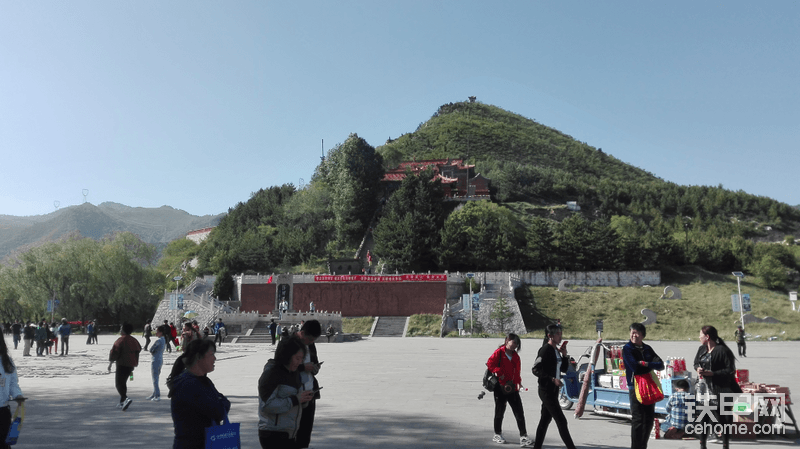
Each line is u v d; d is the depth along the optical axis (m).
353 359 33.06
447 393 18.45
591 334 64.00
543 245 88.06
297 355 7.36
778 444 11.59
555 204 127.62
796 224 129.75
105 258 77.88
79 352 39.84
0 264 80.81
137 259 84.69
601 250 87.19
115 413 14.39
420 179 101.56
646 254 89.38
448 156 180.38
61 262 75.75
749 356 35.00
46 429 12.31
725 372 10.71
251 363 30.45
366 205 109.12
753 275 90.88
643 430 9.51
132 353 15.17
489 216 95.06
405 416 14.12
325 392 18.66
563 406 15.75
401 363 30.22
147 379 22.61
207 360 6.70
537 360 10.36
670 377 13.34
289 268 95.50
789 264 94.50
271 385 7.18
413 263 86.62
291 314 61.31
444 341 54.97
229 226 119.12
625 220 109.50
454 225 91.19
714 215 132.88
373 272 91.25
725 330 64.88
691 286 83.56
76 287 74.88
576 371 15.96
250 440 11.20
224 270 84.69
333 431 12.27
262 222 116.62
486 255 86.75
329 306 76.62
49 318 75.94
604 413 14.29
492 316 67.56
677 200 133.88
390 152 143.00
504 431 12.41
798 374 23.59
